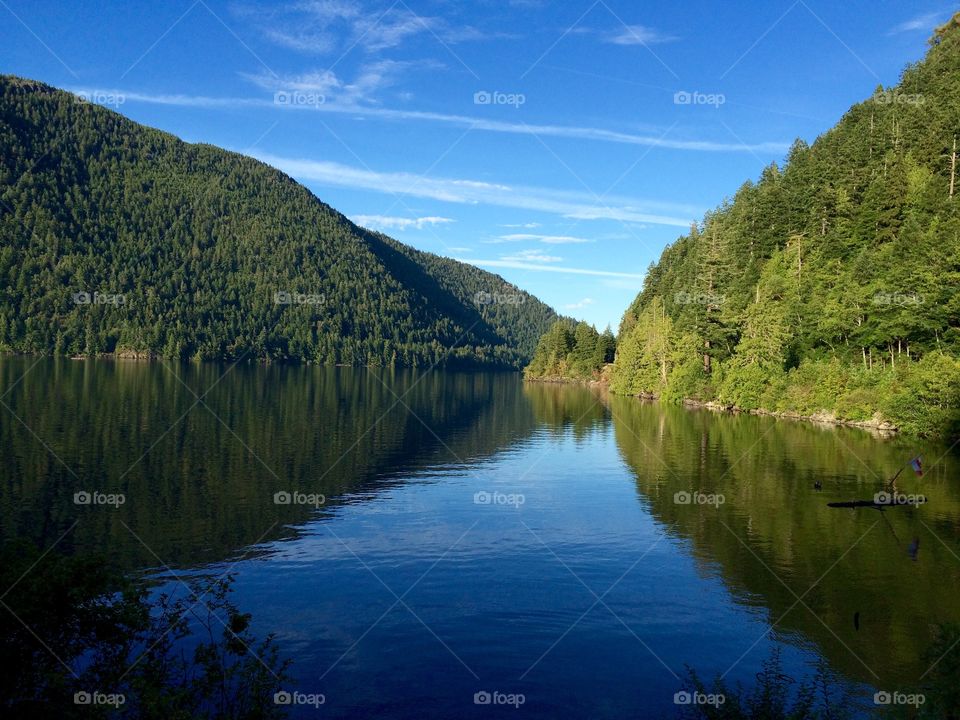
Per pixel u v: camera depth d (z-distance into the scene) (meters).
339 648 17.06
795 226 104.81
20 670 11.93
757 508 32.94
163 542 26.45
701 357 105.38
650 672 15.98
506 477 41.69
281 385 125.25
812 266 89.31
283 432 60.50
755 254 107.50
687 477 41.50
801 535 27.95
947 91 95.69
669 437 61.50
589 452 52.66
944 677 12.38
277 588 21.48
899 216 83.38
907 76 115.69
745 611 19.78
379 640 17.58
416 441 58.34
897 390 63.75
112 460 43.22
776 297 90.56
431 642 17.52
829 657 16.88
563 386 168.50
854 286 75.31
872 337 70.25
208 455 46.62
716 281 110.81
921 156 88.56
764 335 86.62
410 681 15.36
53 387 91.44
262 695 13.39
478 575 22.91
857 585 21.97
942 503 33.72
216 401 86.25
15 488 34.91
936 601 20.58
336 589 21.42
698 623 18.94
